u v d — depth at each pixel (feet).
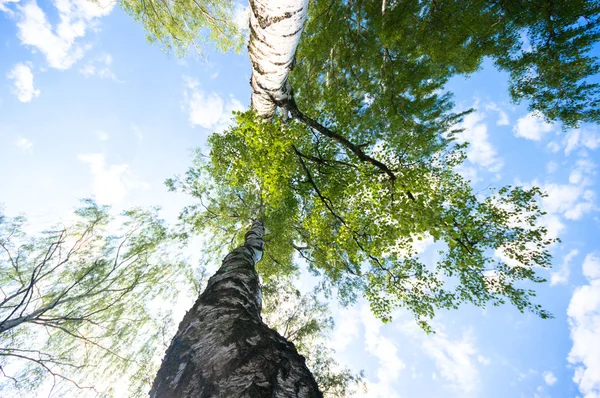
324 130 17.20
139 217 20.16
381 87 30.12
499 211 14.57
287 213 26.96
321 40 27.43
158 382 6.05
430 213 11.69
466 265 15.49
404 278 18.67
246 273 11.30
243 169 17.28
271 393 4.79
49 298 15.20
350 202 18.62
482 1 21.81
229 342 6.06
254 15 9.68
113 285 17.57
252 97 18.54
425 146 27.91
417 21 24.23
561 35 19.88
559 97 21.29
